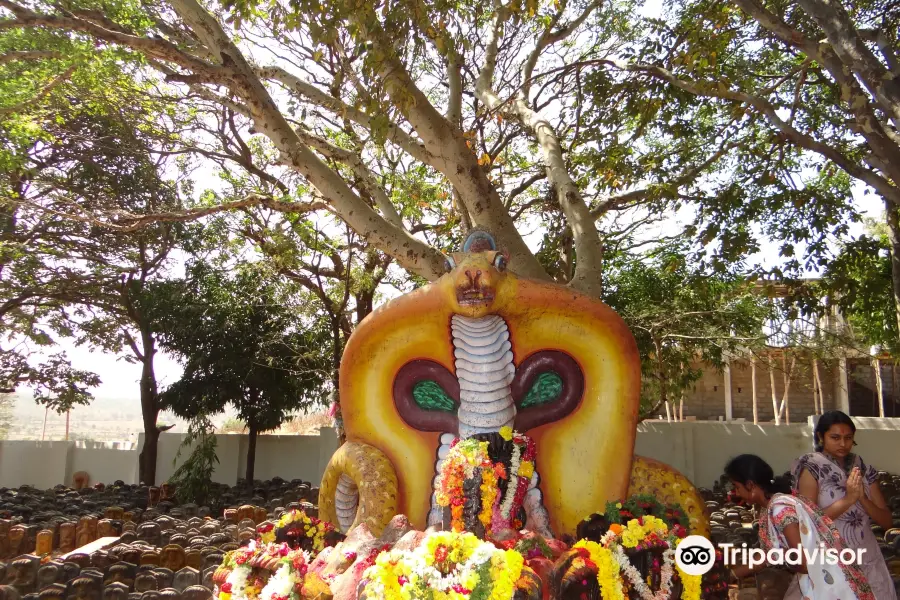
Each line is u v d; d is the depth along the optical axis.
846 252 10.91
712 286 13.54
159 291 16.06
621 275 15.14
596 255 8.38
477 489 4.38
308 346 16.45
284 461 18.34
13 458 18.95
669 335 13.93
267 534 5.03
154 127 12.55
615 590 3.91
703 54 9.27
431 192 13.48
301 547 5.09
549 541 4.55
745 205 10.34
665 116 10.29
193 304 15.95
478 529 4.30
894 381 23.95
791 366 17.69
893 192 7.88
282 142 7.87
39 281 16.12
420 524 5.31
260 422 16.44
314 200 10.25
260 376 15.98
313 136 9.99
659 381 14.55
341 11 6.66
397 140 8.84
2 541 9.60
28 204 10.13
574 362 5.27
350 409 5.56
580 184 11.12
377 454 5.45
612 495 5.09
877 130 6.72
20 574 7.29
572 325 5.13
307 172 7.96
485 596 3.59
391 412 5.48
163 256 16.52
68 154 13.86
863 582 4.14
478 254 5.00
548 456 5.21
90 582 6.60
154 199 15.34
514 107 10.72
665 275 14.62
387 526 4.96
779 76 11.07
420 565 3.69
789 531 4.25
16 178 13.23
